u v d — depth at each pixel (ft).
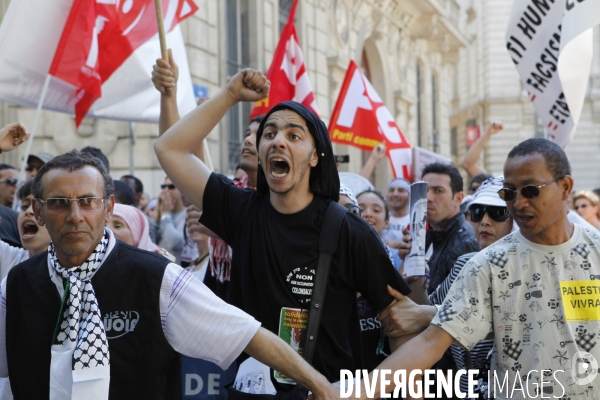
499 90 115.24
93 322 7.51
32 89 14.48
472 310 8.30
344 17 50.72
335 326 8.71
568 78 14.02
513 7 14.73
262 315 8.77
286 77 20.22
